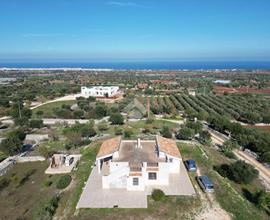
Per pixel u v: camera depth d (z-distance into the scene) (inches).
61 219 1146.0
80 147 2137.1
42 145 2215.8
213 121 2898.6
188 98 5064.0
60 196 1347.2
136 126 2861.7
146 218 1143.0
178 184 1424.7
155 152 1579.7
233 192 1385.3
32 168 1777.8
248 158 2022.6
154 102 4638.3
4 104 4192.9
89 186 1414.9
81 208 1216.2
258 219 1156.5
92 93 5354.3
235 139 2422.5
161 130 2642.7
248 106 4160.9
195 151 1975.9
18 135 2281.0
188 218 1139.9
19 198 1381.6
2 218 1203.2
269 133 2596.0
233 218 1139.9
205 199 1284.4
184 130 2378.2
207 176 1535.4
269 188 1524.4
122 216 1156.5
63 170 1669.5
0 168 1755.7
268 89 6752.0
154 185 1411.2
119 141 1648.6
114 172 1380.4
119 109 3831.2
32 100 4916.3
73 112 3506.4
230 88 7012.8
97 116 3368.6
